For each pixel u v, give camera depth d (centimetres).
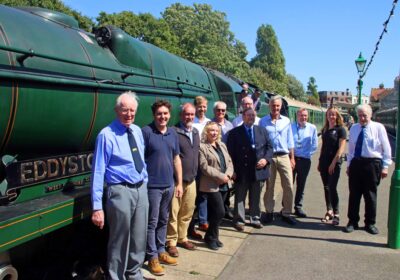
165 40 2872
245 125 615
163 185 445
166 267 473
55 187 362
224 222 672
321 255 526
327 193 687
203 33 3975
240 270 475
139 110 476
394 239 550
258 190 635
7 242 271
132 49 489
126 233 373
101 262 425
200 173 532
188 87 666
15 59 318
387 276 464
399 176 546
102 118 414
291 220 662
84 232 429
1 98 295
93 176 352
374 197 615
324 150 682
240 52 5128
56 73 354
